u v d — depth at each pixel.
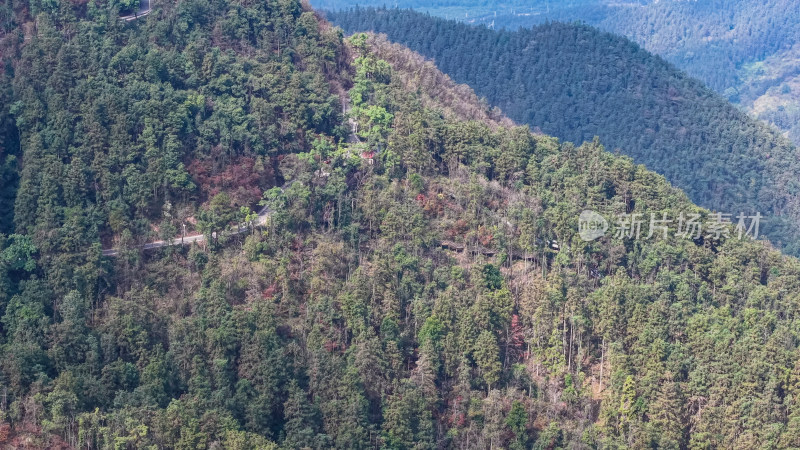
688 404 186.12
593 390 191.75
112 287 191.75
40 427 163.62
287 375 177.75
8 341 176.88
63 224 194.50
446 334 190.62
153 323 182.50
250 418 172.38
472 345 189.38
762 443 179.75
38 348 172.50
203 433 165.00
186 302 189.12
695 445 182.12
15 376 168.25
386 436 176.12
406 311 194.62
